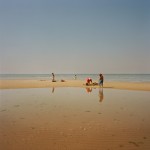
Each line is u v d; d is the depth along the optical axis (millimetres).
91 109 13406
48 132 8281
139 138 7570
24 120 10273
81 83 44875
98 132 8289
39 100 17672
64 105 14969
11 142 7141
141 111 12703
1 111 12664
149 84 40594
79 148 6645
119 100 17750
